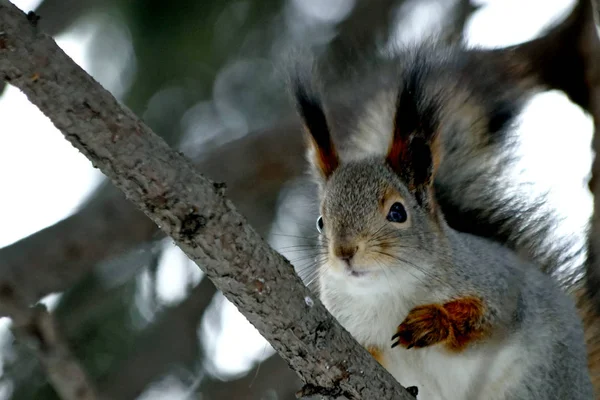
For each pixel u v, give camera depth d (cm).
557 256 1115
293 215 1375
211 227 670
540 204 1138
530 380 943
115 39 1355
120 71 1361
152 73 1358
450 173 1141
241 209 1417
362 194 955
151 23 1339
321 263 998
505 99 1151
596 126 1214
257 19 1398
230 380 1298
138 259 1285
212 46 1371
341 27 1457
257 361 1320
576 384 978
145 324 1290
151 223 1264
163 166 646
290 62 1066
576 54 1362
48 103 600
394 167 998
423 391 970
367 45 1442
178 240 669
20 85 591
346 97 1323
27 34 584
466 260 971
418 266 945
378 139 1130
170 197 652
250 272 695
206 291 1323
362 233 927
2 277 1187
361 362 766
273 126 1402
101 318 1273
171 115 1384
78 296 1277
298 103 1056
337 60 1419
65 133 616
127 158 633
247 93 1413
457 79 1126
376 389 774
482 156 1135
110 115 620
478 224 1141
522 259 1059
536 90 1246
